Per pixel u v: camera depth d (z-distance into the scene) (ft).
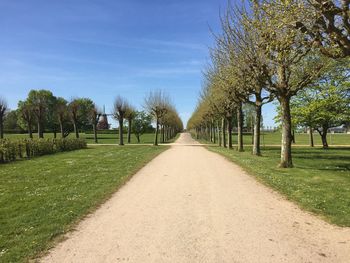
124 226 25.50
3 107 173.06
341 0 24.61
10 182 46.24
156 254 19.93
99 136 300.40
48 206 31.91
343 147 131.23
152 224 25.89
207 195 36.50
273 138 247.91
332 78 80.74
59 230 24.57
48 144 99.45
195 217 27.71
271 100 80.23
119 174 52.60
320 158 83.35
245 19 55.93
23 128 317.63
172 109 256.11
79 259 19.38
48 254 20.18
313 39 29.07
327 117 105.19
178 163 69.10
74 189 40.24
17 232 24.32
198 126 294.46
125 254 20.01
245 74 63.46
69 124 229.04
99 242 22.11
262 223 25.96
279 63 53.36
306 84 58.29
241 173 53.57
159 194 37.24
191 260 18.99
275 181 44.55
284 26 30.35
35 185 43.70
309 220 26.81
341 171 55.93
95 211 30.14
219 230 24.29
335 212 28.86
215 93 105.09
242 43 59.57
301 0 28.04
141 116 212.64
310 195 35.65
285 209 30.32
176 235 23.25
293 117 110.11
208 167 61.82
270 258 19.20
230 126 125.08
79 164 67.77
